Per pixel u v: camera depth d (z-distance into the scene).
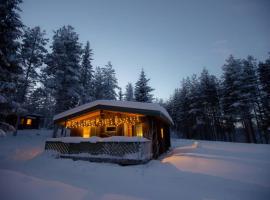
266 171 7.07
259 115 33.72
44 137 24.16
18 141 19.19
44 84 24.25
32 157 12.88
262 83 33.59
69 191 5.65
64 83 24.89
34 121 38.56
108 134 15.41
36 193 5.48
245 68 36.50
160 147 15.44
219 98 40.62
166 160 10.52
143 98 39.47
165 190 5.76
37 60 25.42
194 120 42.84
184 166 8.45
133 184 6.45
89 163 10.30
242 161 8.80
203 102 40.22
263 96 33.25
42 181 6.63
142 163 9.80
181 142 26.78
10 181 6.53
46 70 25.19
